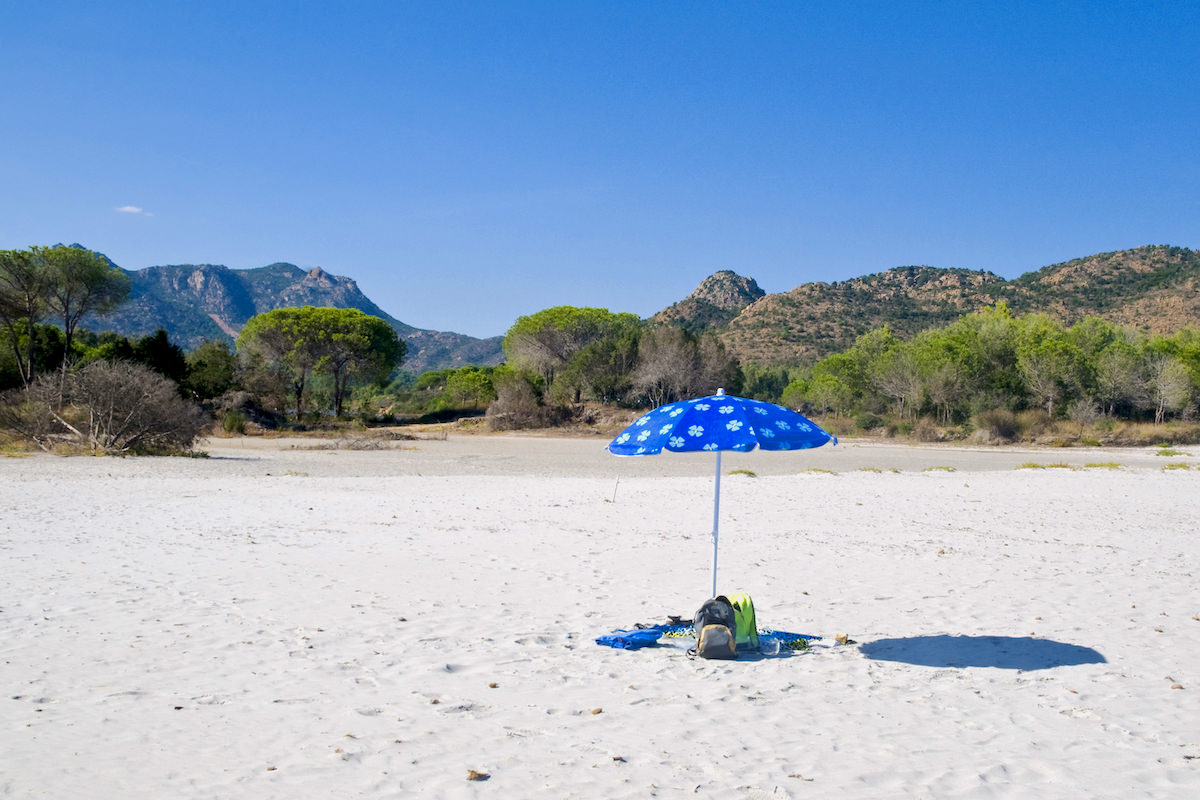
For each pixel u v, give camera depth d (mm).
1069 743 4246
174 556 9852
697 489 19688
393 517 13914
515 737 4328
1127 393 53281
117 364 30125
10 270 43969
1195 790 3654
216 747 4141
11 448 28156
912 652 6102
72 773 3771
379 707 4793
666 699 4992
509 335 74125
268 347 65375
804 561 10078
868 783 3723
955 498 17922
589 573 9211
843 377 66312
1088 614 7328
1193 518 14789
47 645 6004
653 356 62312
